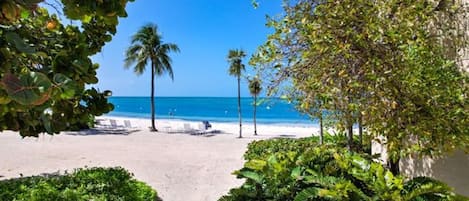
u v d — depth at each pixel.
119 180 7.80
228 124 35.03
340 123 6.07
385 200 4.73
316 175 5.52
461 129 4.70
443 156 6.36
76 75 1.40
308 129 28.42
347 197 4.77
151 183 9.71
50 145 16.58
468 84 5.25
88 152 14.73
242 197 5.86
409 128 4.82
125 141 18.67
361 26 4.96
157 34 27.05
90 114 1.72
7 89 0.92
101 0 1.26
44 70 1.35
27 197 6.38
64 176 7.84
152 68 26.61
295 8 5.55
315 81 5.49
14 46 1.15
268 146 12.75
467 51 5.84
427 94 4.80
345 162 5.73
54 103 1.56
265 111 59.97
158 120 39.44
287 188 5.70
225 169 11.58
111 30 1.99
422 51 4.87
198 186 9.51
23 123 1.50
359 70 5.09
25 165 11.88
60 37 1.70
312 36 5.05
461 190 5.99
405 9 5.12
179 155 14.29
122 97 169.00
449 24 6.08
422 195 4.73
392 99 4.85
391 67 4.82
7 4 0.99
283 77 5.93
